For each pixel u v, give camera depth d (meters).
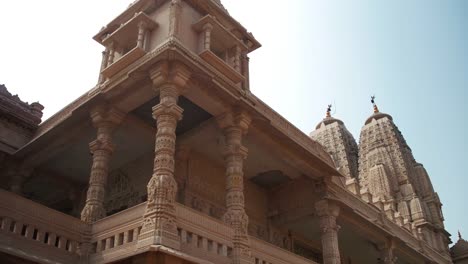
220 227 14.77
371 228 25.70
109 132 16.61
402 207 46.97
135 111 17.91
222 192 21.47
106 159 16.20
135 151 20.36
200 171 20.55
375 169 51.16
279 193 24.12
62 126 18.05
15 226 12.81
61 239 13.80
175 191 13.64
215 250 14.18
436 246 44.72
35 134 22.53
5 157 19.92
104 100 16.56
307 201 22.73
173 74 14.92
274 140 19.55
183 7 17.69
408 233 32.28
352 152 61.97
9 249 12.07
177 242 12.71
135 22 17.19
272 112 21.14
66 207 24.06
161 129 14.37
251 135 18.86
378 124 57.47
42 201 23.64
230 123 16.98
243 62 19.94
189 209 13.91
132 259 12.54
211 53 16.77
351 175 57.12
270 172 22.70
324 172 22.09
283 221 23.47
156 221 12.61
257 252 16.20
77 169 21.62
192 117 18.44
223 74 17.61
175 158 19.39
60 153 19.70
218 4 19.95
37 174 21.20
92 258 13.88
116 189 21.25
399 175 51.16
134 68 15.30
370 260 31.77
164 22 17.08
